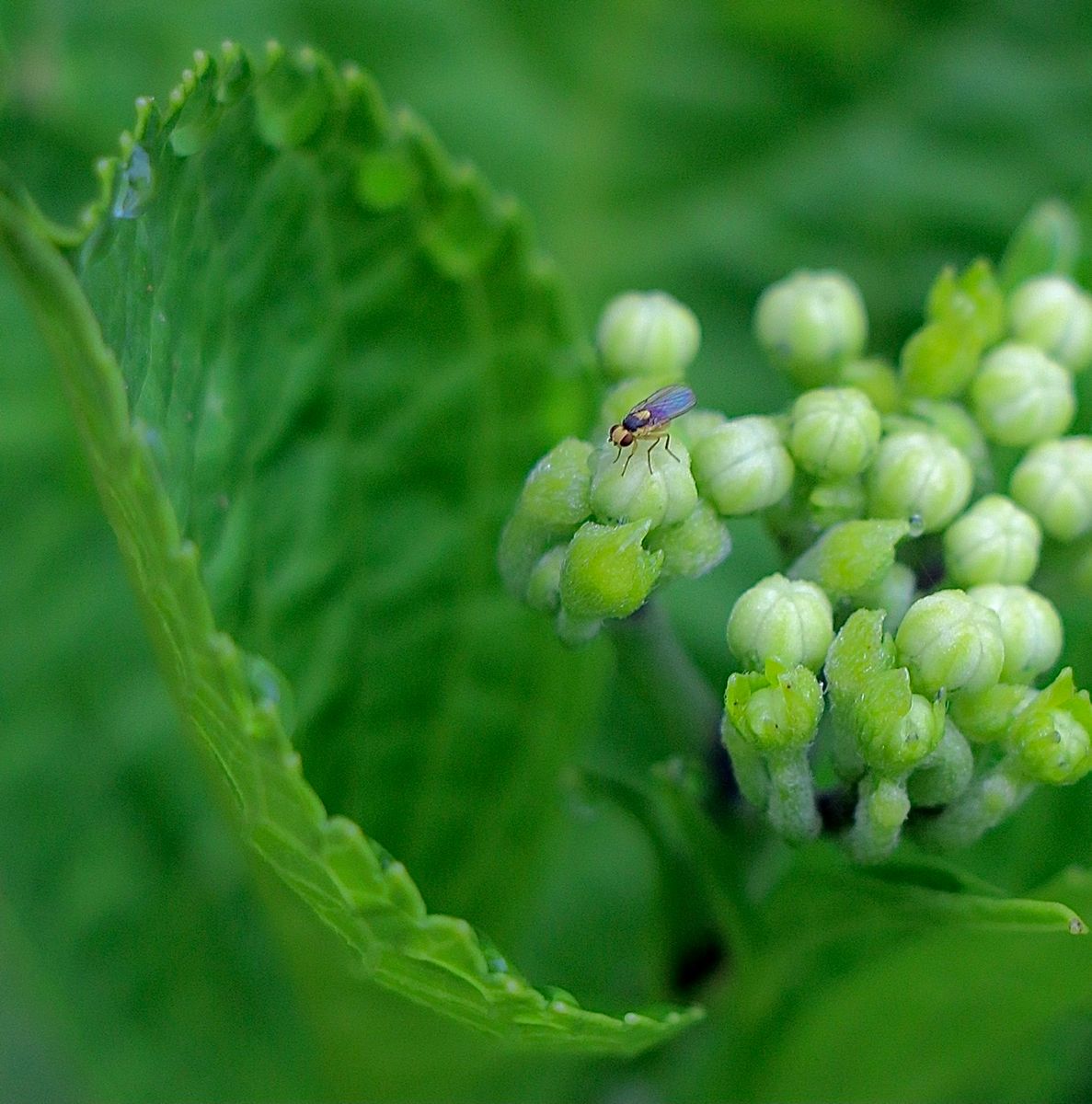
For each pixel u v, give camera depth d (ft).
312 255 0.49
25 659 0.57
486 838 0.53
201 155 0.46
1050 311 0.52
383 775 0.52
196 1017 0.56
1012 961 0.49
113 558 0.57
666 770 0.47
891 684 0.45
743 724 0.45
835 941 0.50
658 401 0.47
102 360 0.43
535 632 0.52
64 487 0.56
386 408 0.50
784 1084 0.53
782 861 0.51
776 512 0.49
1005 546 0.48
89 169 0.60
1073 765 0.46
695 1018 0.47
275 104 0.47
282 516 0.49
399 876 0.44
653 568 0.46
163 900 0.57
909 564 0.49
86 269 0.44
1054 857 0.53
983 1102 0.56
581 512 0.47
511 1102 0.54
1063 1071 0.57
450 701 0.52
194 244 0.47
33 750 0.57
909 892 0.46
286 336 0.49
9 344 0.56
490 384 0.51
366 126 0.48
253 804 0.44
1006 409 0.50
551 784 0.52
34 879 0.56
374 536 0.51
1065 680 0.46
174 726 0.57
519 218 0.49
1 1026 0.60
